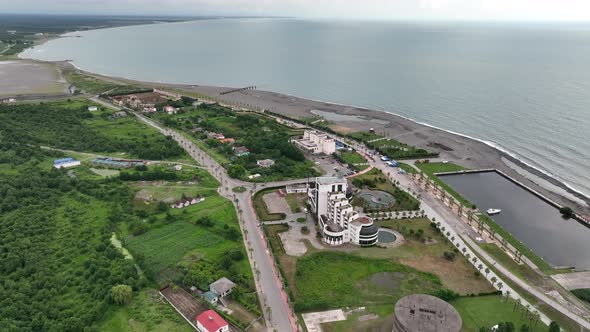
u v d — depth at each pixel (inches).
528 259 6904.5
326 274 6392.7
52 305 5423.2
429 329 4724.4
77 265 6353.3
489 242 7386.8
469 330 5196.9
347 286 6112.2
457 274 6387.8
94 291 5718.5
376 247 7135.8
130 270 6127.0
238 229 7632.9
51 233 7199.8
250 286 6018.7
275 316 5467.5
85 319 5167.3
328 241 7229.3
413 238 7426.2
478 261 6742.1
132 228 7475.4
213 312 5246.1
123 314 5413.4
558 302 5792.3
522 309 5585.6
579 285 6225.4
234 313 5492.1
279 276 6279.5
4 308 5265.8
